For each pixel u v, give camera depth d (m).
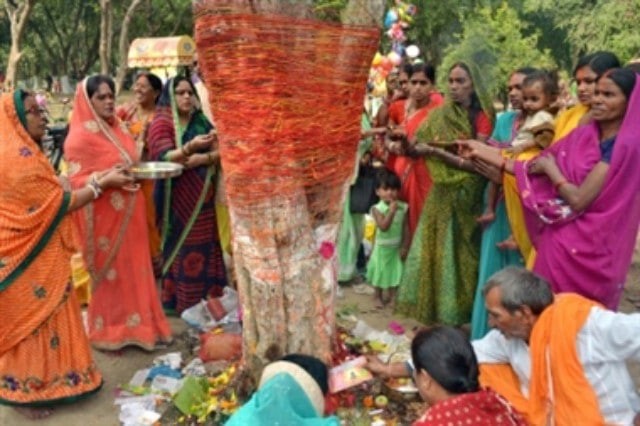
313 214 3.19
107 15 18.53
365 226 6.27
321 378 2.38
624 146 3.04
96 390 3.79
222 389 3.44
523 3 23.42
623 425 2.63
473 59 4.32
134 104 5.93
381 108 6.35
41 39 32.75
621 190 3.11
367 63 3.04
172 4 26.16
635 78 3.07
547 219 3.31
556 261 3.29
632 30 19.64
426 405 3.37
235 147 3.00
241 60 2.88
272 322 3.17
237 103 2.94
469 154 3.73
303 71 2.91
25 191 3.39
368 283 5.66
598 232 3.14
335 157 3.09
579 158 3.21
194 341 4.47
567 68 26.64
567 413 2.64
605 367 2.63
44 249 3.50
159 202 4.87
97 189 3.68
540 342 2.70
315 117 2.99
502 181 3.80
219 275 5.05
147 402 3.66
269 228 3.06
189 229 4.81
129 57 16.47
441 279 4.51
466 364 2.23
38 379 3.58
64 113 17.42
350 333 4.18
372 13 2.95
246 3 2.81
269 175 3.00
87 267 4.23
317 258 3.21
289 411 2.11
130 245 4.25
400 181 4.97
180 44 15.51
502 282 2.77
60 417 3.65
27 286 3.48
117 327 4.34
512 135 4.10
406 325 4.77
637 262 6.40
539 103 3.85
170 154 4.62
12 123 3.40
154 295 4.41
